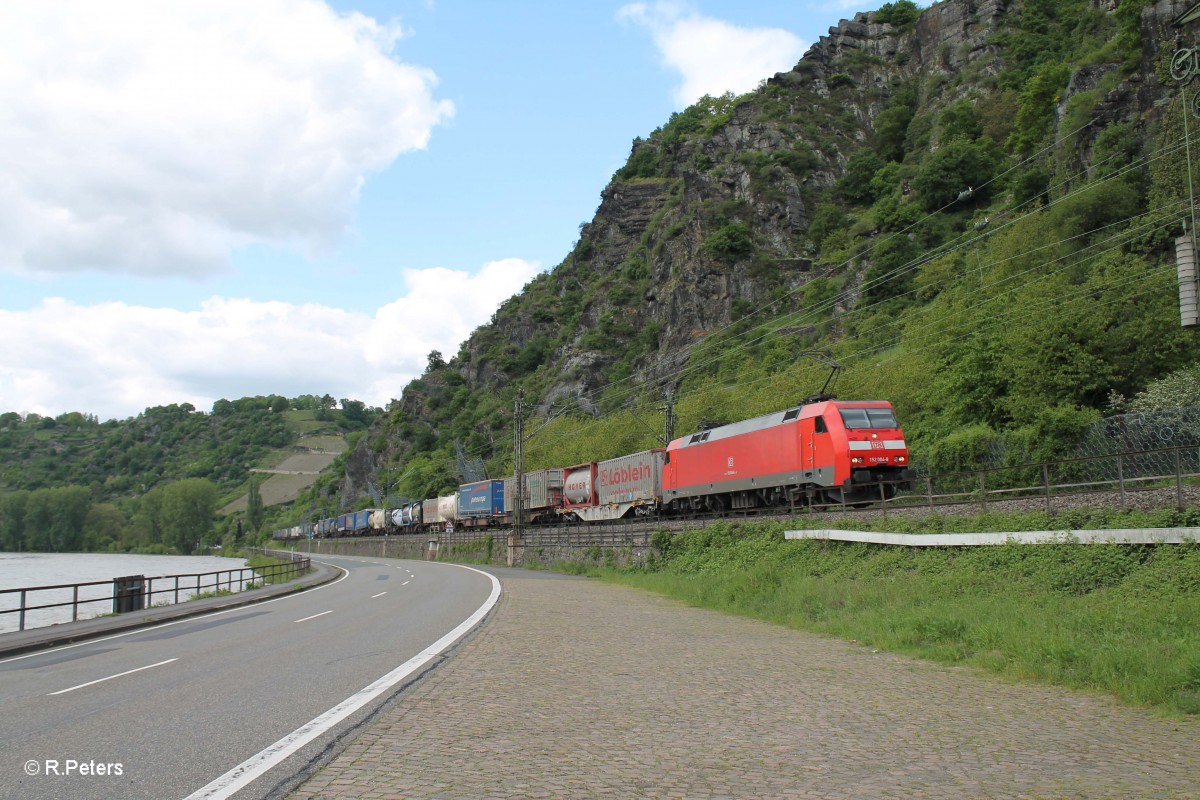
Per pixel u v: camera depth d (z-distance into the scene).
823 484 31.72
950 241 91.06
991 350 43.28
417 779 6.88
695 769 7.30
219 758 7.55
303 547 141.38
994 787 6.85
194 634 19.84
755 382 72.69
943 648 14.44
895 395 51.22
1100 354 39.84
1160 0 63.53
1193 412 29.38
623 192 184.12
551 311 182.00
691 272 126.69
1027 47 124.75
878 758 7.75
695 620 21.30
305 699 10.37
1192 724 9.23
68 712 10.02
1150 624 13.12
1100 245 55.84
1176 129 53.78
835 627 18.14
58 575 86.06
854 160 132.50
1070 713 9.83
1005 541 19.12
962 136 106.94
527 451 98.50
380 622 20.52
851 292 97.88
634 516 51.34
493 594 29.69
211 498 175.38
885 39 159.88
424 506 93.25
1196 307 17.80
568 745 8.12
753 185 131.88
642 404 94.19
